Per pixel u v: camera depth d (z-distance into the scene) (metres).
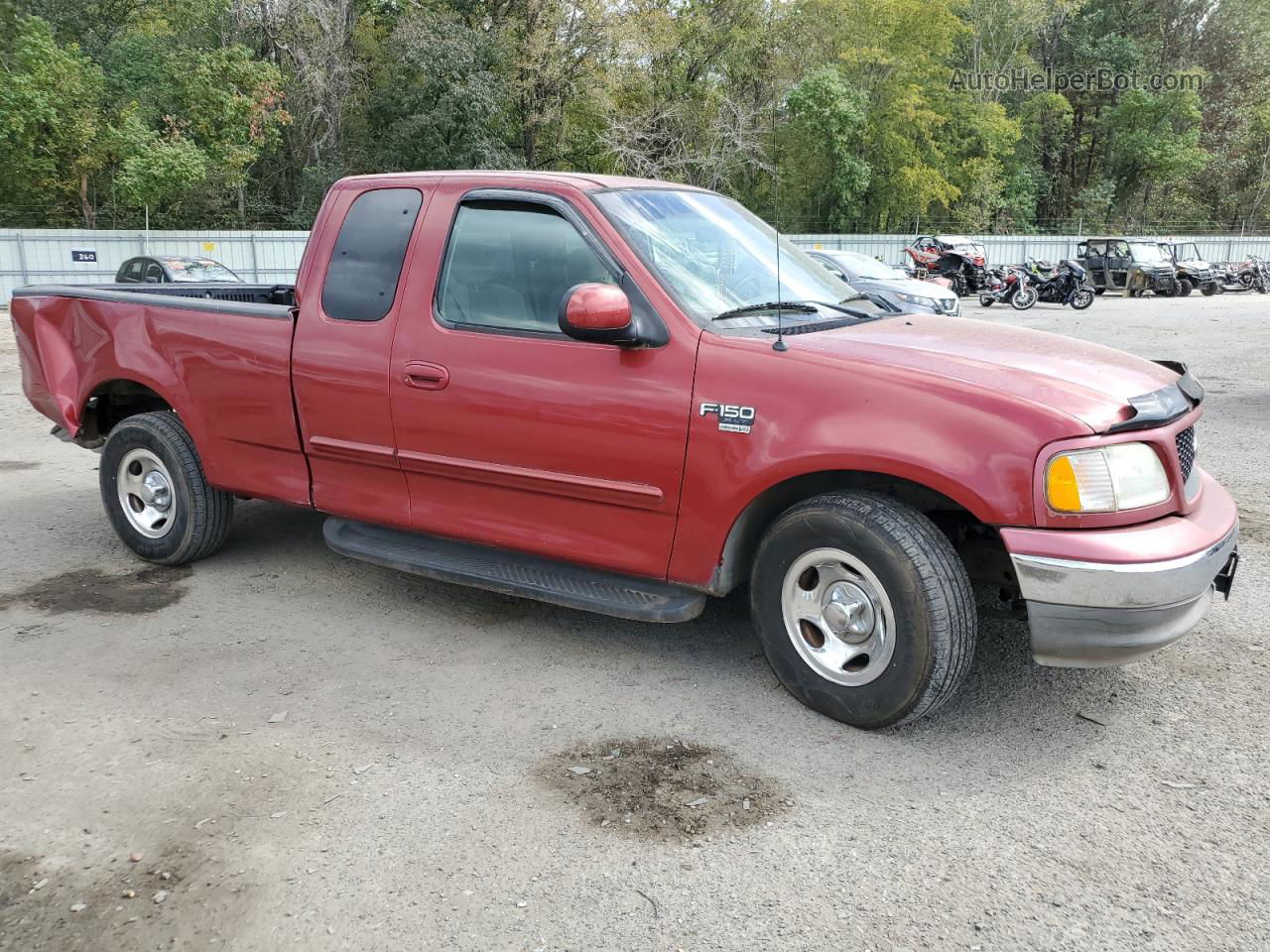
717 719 3.47
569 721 3.47
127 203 33.19
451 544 4.20
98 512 6.13
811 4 45.88
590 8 37.53
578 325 3.37
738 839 2.78
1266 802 2.95
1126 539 2.98
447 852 2.72
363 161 39.12
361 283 4.20
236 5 37.00
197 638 4.20
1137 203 59.72
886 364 3.23
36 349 5.20
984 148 51.72
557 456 3.70
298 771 3.14
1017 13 53.59
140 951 2.35
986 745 3.30
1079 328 18.53
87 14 37.22
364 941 2.38
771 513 3.64
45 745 3.30
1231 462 7.34
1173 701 3.61
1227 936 2.38
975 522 3.53
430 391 3.94
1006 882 2.59
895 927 2.42
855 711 3.33
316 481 4.45
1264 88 58.22
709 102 43.97
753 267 4.02
